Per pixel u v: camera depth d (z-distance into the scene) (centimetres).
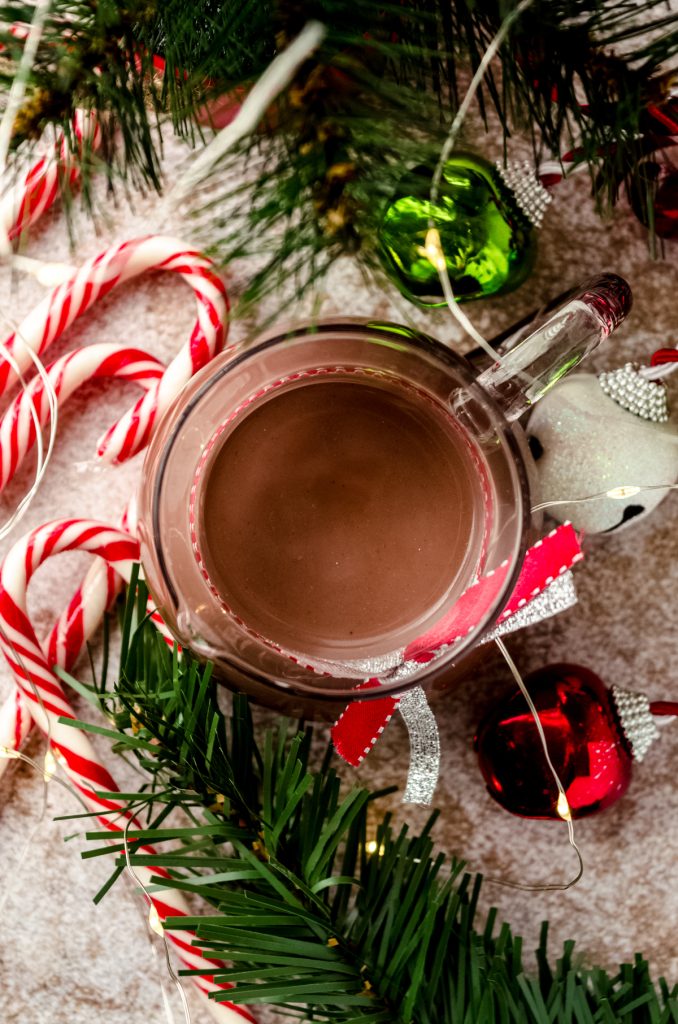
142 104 28
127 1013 41
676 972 41
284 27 24
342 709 36
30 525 41
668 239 40
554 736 37
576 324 33
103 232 41
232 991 33
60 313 39
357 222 25
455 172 35
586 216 41
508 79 28
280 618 35
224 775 35
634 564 41
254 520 35
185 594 34
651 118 33
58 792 41
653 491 37
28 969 41
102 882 41
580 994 35
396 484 35
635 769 41
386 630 35
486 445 35
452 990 35
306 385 35
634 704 38
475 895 36
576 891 41
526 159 40
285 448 35
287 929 35
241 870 35
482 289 38
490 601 33
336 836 35
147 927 41
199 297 39
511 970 36
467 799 41
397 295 40
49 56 26
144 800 35
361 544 35
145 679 36
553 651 41
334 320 35
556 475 37
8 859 41
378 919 35
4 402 41
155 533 34
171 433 34
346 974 34
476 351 39
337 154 25
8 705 39
